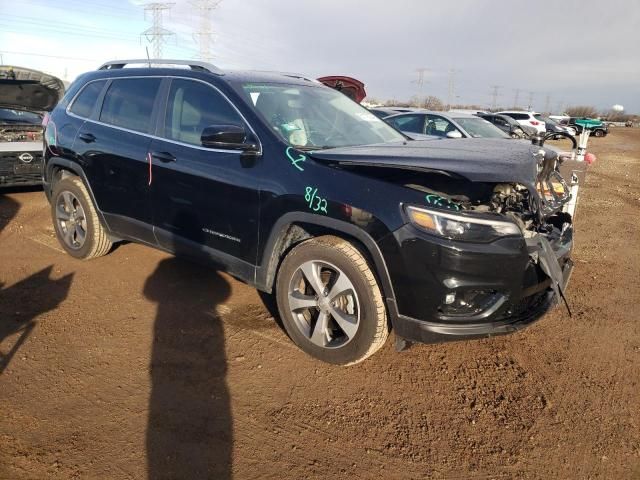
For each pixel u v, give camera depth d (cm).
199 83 385
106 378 304
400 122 1002
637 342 368
